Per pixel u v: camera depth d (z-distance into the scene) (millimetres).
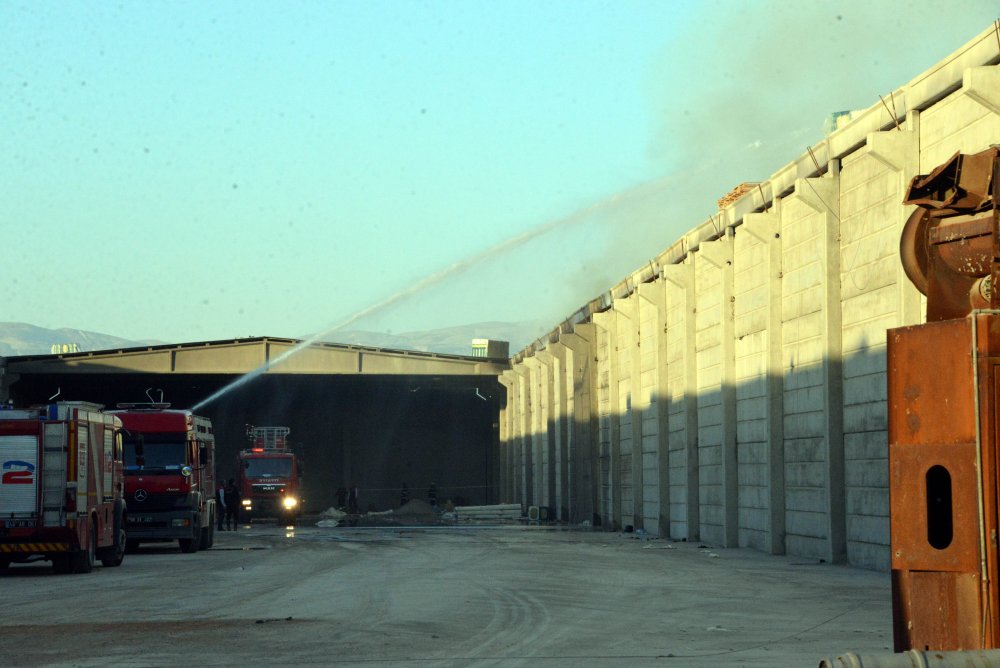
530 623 13867
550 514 56531
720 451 32562
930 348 6465
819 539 25391
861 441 23125
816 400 25484
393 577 21281
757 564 24562
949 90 19375
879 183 22125
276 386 75688
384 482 82312
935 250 6996
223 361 59500
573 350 52562
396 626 13547
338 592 18188
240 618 14555
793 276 26984
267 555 30125
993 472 6137
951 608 6262
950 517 6375
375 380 73250
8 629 13570
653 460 40156
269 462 63375
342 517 66938
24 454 23062
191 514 31828
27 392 65875
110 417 26234
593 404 50750
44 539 22969
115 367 58094
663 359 39031
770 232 27953
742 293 30828
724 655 11148
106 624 14016
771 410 27953
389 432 82875
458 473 82750
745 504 30688
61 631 13328
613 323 47062
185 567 25516
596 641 12211
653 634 12812
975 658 5719
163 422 32219
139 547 37031
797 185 24391
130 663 10766
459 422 83375
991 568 6082
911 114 20719
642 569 23188
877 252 22219
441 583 19812
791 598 17016
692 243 35062
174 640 12391
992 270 6473
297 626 13570
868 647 11703
